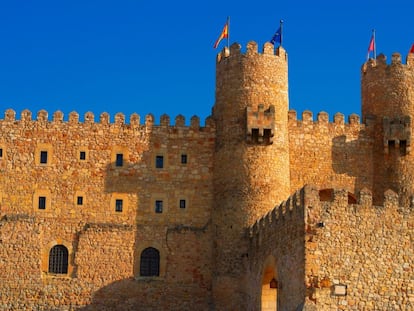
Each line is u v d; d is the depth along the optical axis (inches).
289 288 2114.9
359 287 2031.3
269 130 2719.0
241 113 2758.4
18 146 2778.1
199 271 2733.8
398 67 2942.9
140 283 2701.8
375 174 2910.9
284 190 2736.2
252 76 2778.1
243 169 2704.2
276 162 2731.3
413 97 2928.2
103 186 2785.4
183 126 2861.7
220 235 2699.3
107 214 2763.3
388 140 2883.9
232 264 2635.3
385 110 2925.7
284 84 2829.7
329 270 2026.3
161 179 2812.5
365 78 3021.7
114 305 2674.7
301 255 2047.2
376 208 2098.9
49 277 2667.3
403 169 2871.6
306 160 2878.9
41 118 2812.5
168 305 2696.9
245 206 2667.3
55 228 2726.4
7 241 2677.2
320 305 1996.8
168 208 2790.4
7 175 2748.5
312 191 2074.3
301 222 2068.2
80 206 2758.4
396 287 2052.2
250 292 2524.6
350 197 2864.2
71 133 2815.0
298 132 2898.6
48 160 2783.0
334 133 2923.2
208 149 2847.0
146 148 2834.6
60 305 2647.6
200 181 2817.4
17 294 2635.3
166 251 2748.5
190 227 2773.1
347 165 2903.5
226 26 2883.9
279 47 2844.5
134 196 2787.9
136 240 2746.1
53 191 2758.4
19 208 2726.4
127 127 2847.0
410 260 2078.0
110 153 2817.4
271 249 2311.8
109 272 2701.8
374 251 2064.5
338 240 2052.2
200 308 2699.3
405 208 2116.1
